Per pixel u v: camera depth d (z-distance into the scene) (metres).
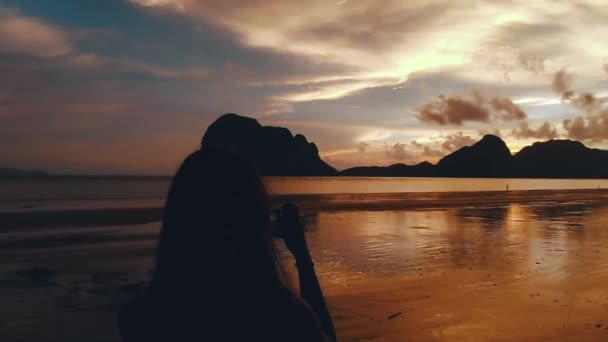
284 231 1.33
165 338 0.95
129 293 7.94
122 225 18.56
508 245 13.45
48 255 11.78
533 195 49.31
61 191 60.09
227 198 0.98
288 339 0.92
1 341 5.62
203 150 1.07
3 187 74.75
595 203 34.84
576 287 8.29
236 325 0.92
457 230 17.14
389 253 11.98
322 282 8.67
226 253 0.96
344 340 5.56
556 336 5.72
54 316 6.61
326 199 38.81
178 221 0.98
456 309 6.88
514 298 7.53
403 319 6.39
